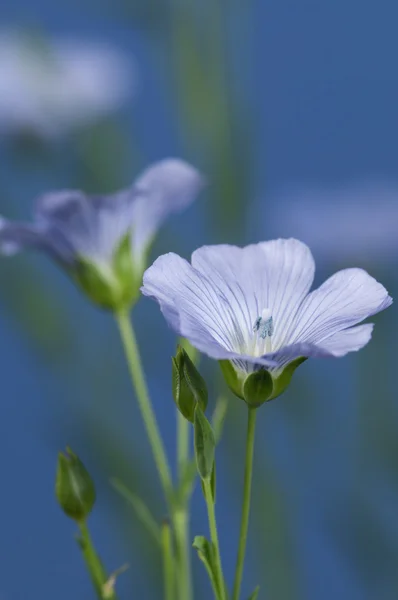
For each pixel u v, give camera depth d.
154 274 0.22
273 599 0.30
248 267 0.23
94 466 0.29
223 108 0.30
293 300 0.22
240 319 0.22
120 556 0.29
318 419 0.30
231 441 0.29
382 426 0.30
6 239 0.26
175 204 0.27
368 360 0.30
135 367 0.25
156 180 0.26
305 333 0.22
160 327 0.30
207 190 0.30
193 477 0.24
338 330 0.22
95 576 0.23
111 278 0.26
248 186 0.30
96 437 0.29
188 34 0.31
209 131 0.30
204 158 0.30
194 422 0.22
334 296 0.22
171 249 0.30
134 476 0.29
